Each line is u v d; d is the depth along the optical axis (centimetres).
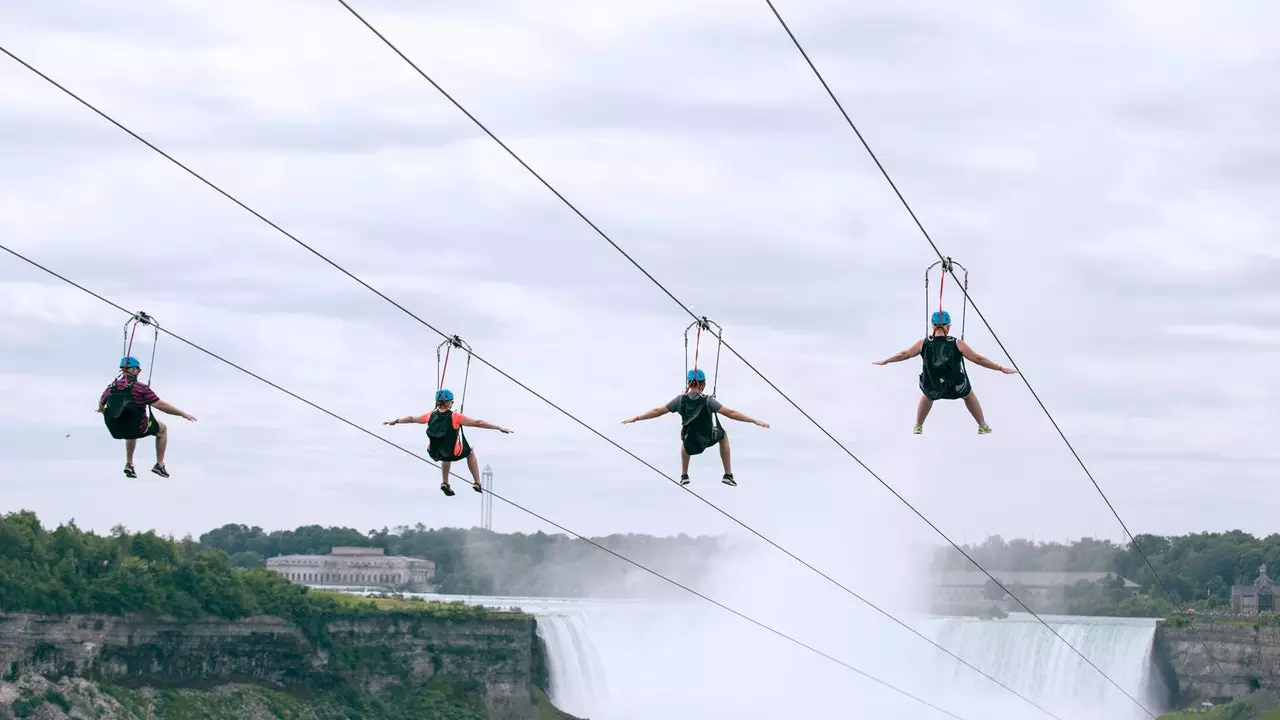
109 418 4522
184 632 16888
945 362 4178
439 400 4684
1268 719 18288
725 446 4538
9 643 15125
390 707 17962
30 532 16075
